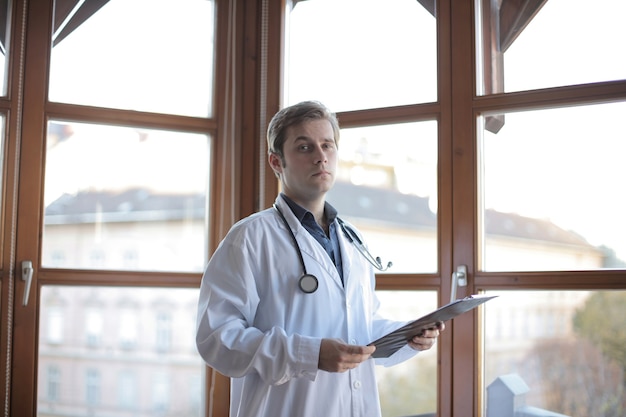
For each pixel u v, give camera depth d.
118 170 2.66
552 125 2.32
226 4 2.80
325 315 1.66
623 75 2.24
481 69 2.45
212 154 2.73
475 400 2.32
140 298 2.64
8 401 2.42
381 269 1.88
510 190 2.37
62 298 2.55
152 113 2.67
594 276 2.18
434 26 2.54
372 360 1.73
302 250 1.69
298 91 2.76
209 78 2.79
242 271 1.63
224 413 2.62
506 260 2.36
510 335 2.31
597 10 2.29
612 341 2.17
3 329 2.43
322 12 2.75
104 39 2.68
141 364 2.63
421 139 2.52
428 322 1.55
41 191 2.53
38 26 2.58
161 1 2.76
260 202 2.71
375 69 2.63
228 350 1.54
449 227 2.41
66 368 2.55
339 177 2.65
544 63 2.36
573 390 2.22
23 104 2.53
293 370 1.51
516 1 2.43
